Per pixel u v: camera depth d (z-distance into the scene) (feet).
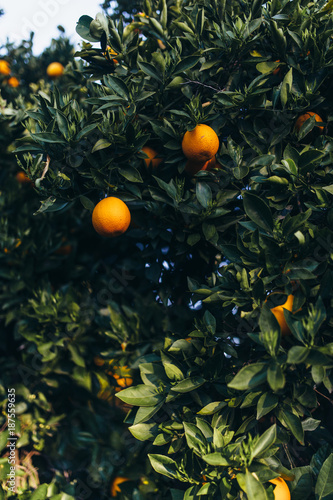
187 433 5.22
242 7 6.07
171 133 5.71
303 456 5.90
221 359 5.49
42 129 5.78
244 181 5.83
